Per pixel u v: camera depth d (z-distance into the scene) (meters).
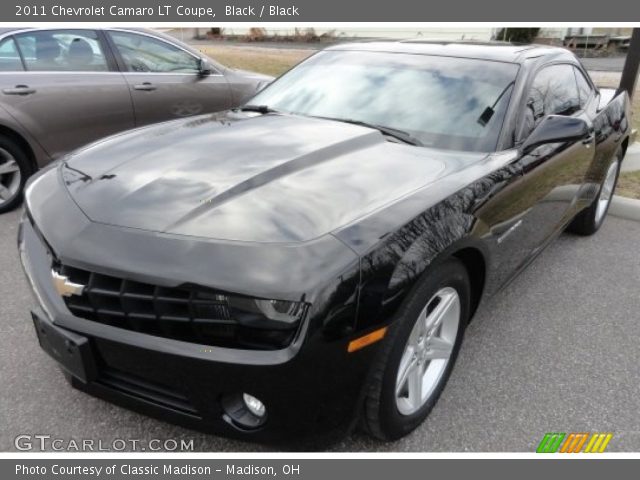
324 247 2.01
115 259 2.03
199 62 6.07
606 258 4.54
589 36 18.08
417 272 2.13
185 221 2.12
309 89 3.60
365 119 3.24
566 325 3.51
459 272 2.49
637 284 4.10
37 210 2.42
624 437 2.59
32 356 2.93
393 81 3.43
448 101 3.22
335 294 1.94
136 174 2.48
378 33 19.52
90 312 2.09
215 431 2.10
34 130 5.00
